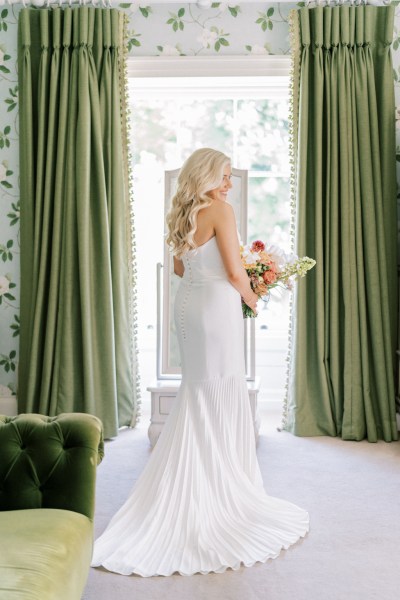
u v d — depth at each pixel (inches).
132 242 187.8
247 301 123.1
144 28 186.1
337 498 135.5
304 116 178.7
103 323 180.7
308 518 123.5
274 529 116.4
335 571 104.9
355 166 178.1
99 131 179.9
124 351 186.5
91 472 90.4
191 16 185.9
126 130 184.9
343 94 177.6
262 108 208.8
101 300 180.7
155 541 110.4
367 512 128.3
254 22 185.5
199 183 117.0
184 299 121.0
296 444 173.6
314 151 179.5
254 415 169.9
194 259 119.6
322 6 179.0
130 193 186.7
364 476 148.6
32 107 182.7
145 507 115.6
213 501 116.6
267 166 210.8
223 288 119.3
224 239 117.3
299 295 179.9
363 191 177.9
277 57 184.5
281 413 206.1
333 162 178.1
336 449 169.3
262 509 120.0
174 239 120.4
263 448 169.8
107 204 182.9
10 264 191.3
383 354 177.8
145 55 186.7
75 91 179.9
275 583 101.2
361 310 177.6
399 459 161.2
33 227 183.9
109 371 180.9
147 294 212.5
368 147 177.9
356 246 178.5
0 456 90.8
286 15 184.9
